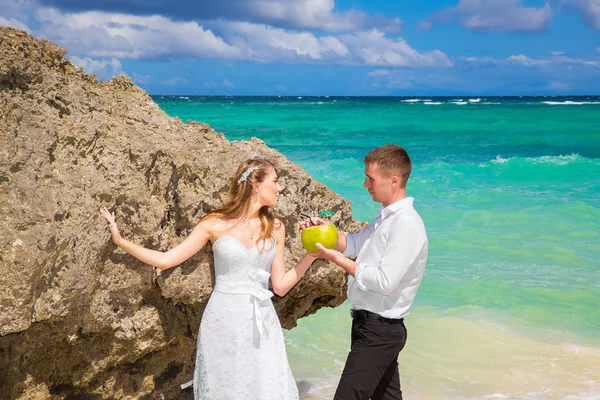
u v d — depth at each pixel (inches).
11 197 132.5
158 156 159.6
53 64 156.5
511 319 294.4
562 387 221.0
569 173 771.4
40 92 146.2
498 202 584.7
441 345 263.1
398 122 1815.9
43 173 138.2
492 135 1379.2
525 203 578.2
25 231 130.6
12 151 135.9
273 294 171.0
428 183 705.6
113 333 153.6
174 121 170.2
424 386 223.3
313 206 183.3
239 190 155.1
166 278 156.3
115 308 152.8
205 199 162.2
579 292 331.6
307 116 2182.6
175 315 165.9
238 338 148.7
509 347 260.2
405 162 154.4
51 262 134.7
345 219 192.1
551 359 247.0
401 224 149.6
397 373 167.0
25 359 146.9
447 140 1273.4
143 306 158.2
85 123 150.3
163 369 171.9
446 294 330.0
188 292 159.2
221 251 151.4
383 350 152.6
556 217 515.2
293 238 176.2
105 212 145.3
